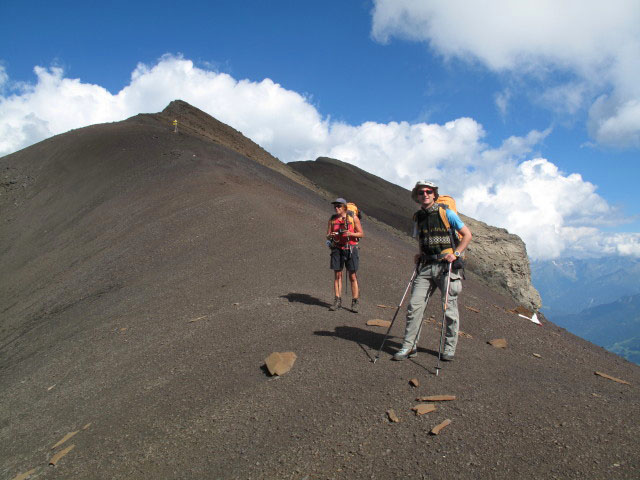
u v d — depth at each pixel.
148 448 4.77
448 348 5.86
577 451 3.76
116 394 6.32
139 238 17.95
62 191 33.97
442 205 5.78
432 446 3.98
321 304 8.90
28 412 6.79
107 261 16.73
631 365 10.66
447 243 5.71
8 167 42.38
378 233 27.25
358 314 8.48
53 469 4.85
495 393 4.92
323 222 18.56
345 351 6.30
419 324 5.91
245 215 17.47
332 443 4.21
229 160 33.12
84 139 40.78
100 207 26.33
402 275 12.65
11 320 14.98
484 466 3.66
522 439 3.98
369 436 4.23
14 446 5.82
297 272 11.57
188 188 23.52
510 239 45.69
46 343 10.57
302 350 6.43
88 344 9.13
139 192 25.98
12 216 34.12
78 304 13.23
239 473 4.04
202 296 10.41
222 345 7.16
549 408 4.55
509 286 41.69
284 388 5.36
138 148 35.81
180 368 6.61
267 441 4.41
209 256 13.83
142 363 7.22
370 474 3.74
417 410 4.53
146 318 9.76
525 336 8.17
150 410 5.57
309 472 3.88
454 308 5.76
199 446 4.59
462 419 4.35
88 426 5.61
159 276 13.04
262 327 7.65
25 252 25.52
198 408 5.33
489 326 8.52
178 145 35.84
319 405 4.88
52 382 7.76
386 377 5.38
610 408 4.56
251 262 12.66
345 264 8.49
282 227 16.02
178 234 16.84
